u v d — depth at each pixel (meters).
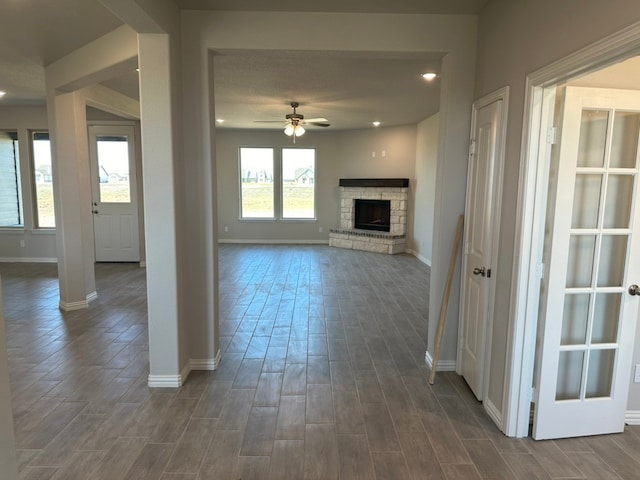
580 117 2.13
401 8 2.75
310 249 8.86
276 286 5.76
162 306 2.83
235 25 2.82
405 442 2.29
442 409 2.64
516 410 2.33
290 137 9.27
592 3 1.64
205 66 2.85
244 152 9.42
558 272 2.22
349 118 7.37
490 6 2.62
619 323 2.32
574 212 2.31
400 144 8.33
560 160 2.14
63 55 3.94
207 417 2.51
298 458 2.15
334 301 5.04
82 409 2.59
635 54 1.57
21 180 6.89
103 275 6.34
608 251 2.35
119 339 3.76
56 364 3.23
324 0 2.64
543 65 2.00
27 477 1.98
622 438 2.35
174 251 2.79
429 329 3.30
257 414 2.55
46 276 6.18
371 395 2.80
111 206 7.16
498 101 2.47
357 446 2.25
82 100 4.71
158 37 2.62
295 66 4.11
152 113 2.67
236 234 9.61
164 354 2.86
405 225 8.43
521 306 2.27
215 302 3.16
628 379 2.36
